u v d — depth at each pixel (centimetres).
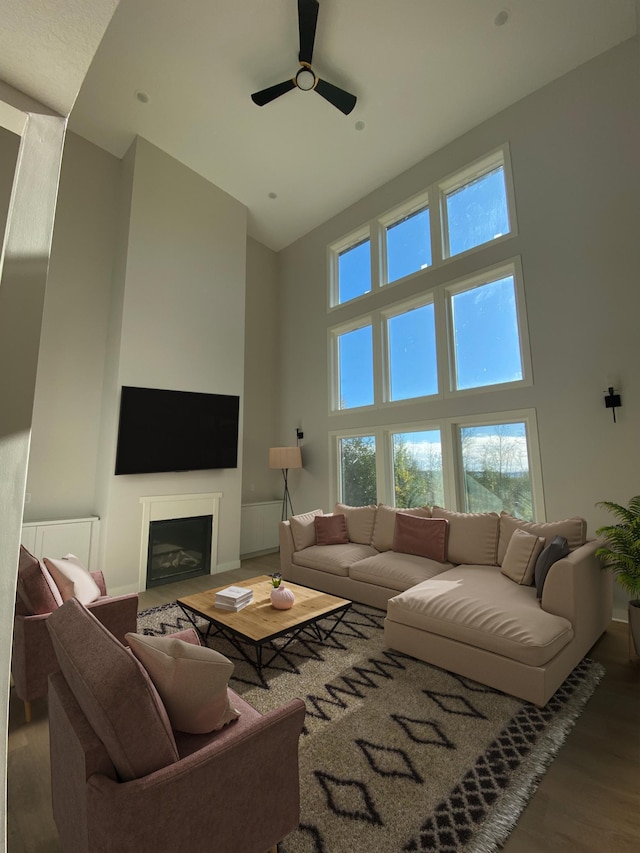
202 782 103
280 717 123
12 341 94
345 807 147
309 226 634
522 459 395
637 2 319
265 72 387
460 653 234
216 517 499
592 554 264
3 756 80
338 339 598
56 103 106
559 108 386
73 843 109
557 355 370
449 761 169
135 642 122
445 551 357
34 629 204
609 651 266
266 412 655
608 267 347
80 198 462
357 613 337
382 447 512
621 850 130
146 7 331
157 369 461
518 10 330
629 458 328
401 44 359
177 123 449
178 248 494
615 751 175
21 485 92
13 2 87
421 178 499
